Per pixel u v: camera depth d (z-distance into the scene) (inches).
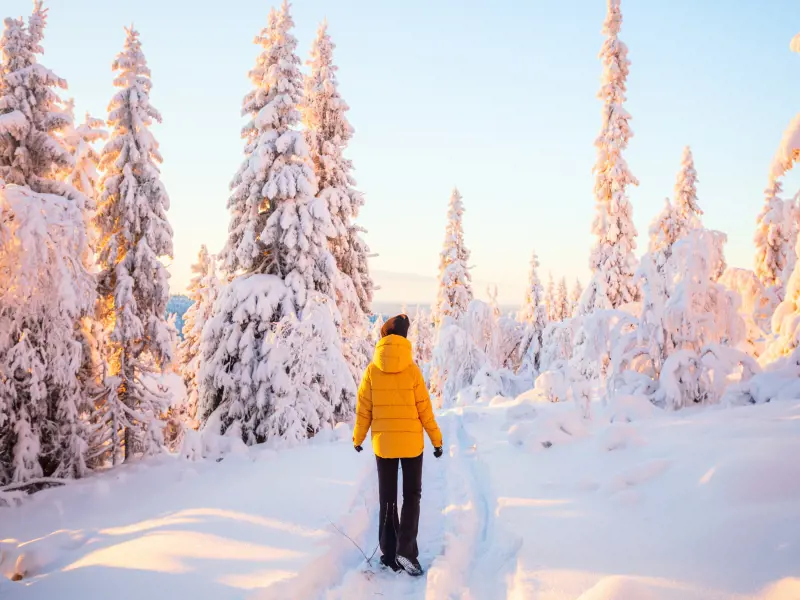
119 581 138.8
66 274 329.7
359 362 626.8
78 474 362.0
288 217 496.7
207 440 373.7
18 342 341.1
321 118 669.9
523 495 189.0
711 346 313.1
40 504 273.3
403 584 143.2
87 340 412.8
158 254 454.9
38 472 341.4
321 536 167.2
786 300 362.3
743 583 105.9
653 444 215.9
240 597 124.0
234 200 537.0
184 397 514.6
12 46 414.6
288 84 519.5
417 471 159.0
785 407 240.1
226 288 491.5
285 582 131.5
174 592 129.7
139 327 424.8
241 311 464.8
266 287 481.7
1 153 405.4
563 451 243.4
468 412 407.8
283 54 531.2
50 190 413.4
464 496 208.2
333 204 639.1
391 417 160.4
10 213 302.7
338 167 661.3
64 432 367.2
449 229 1141.7
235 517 190.7
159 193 446.3
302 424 434.6
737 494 143.3
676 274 342.3
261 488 235.6
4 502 280.1
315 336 459.2
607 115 869.8
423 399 162.9
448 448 312.3
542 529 153.9
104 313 445.7
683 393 307.9
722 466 155.5
